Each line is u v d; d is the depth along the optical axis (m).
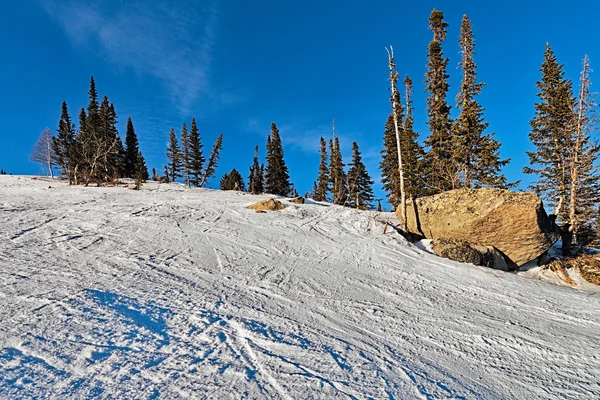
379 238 13.74
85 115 45.78
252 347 4.68
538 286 9.84
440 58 21.12
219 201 20.53
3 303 5.11
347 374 4.25
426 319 6.79
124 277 7.16
